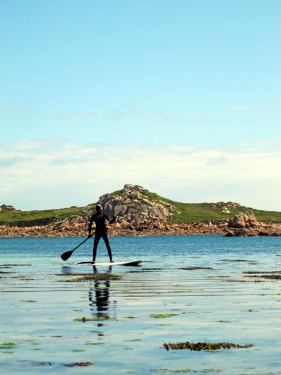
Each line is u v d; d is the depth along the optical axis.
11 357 12.51
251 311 18.61
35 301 21.28
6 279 30.80
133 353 12.84
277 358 12.26
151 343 13.82
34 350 13.16
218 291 24.45
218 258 56.66
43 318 17.38
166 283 28.11
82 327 15.88
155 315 17.80
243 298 22.00
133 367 11.68
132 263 43.78
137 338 14.41
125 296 22.77
